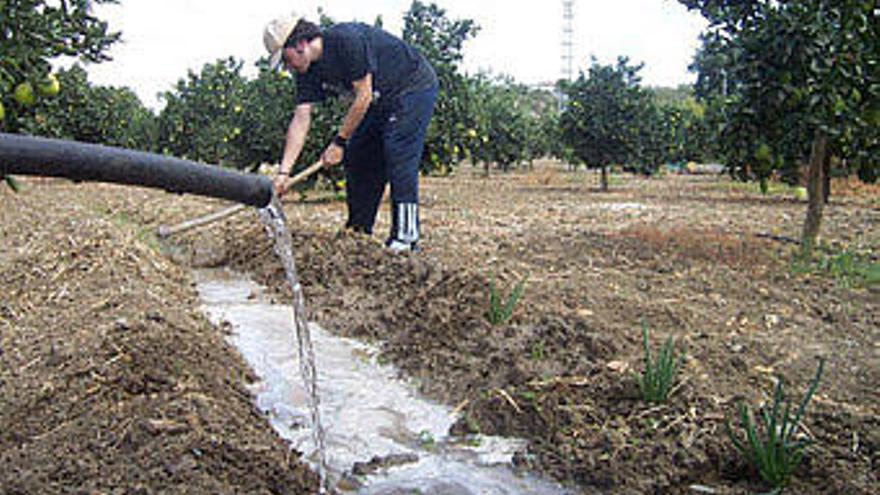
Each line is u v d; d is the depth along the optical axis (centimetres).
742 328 525
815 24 644
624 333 475
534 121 3422
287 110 1493
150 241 865
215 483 288
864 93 709
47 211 1061
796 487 314
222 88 2127
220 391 384
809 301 608
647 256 791
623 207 1458
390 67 672
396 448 357
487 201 1593
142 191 1684
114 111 2173
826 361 457
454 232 1002
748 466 330
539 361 425
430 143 1370
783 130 715
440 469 337
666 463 328
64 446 310
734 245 862
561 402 379
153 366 387
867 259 804
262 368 454
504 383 411
